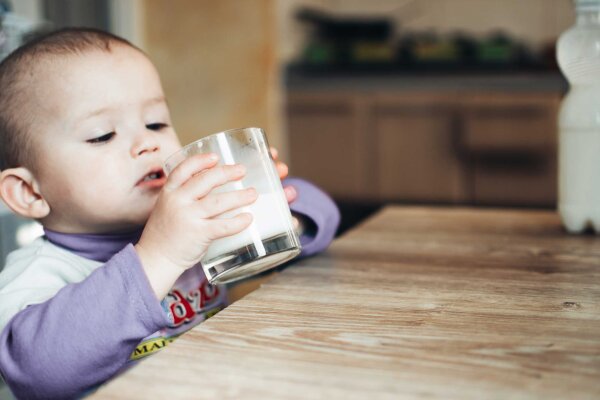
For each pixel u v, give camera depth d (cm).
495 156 361
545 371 50
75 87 87
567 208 100
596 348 55
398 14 421
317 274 81
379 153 376
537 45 399
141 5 285
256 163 73
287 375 51
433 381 49
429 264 85
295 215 97
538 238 99
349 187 383
